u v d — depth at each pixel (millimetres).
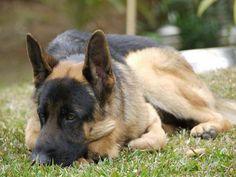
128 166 6387
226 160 6504
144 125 7484
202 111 8281
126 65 7805
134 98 7391
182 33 16500
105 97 6668
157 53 8484
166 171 6230
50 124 6438
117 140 6977
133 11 14523
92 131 6605
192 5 17312
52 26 22875
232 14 16438
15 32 22547
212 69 11977
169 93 8219
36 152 6387
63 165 6414
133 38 8719
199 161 6566
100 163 6527
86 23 20781
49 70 6656
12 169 6410
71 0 20109
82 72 6543
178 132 8156
